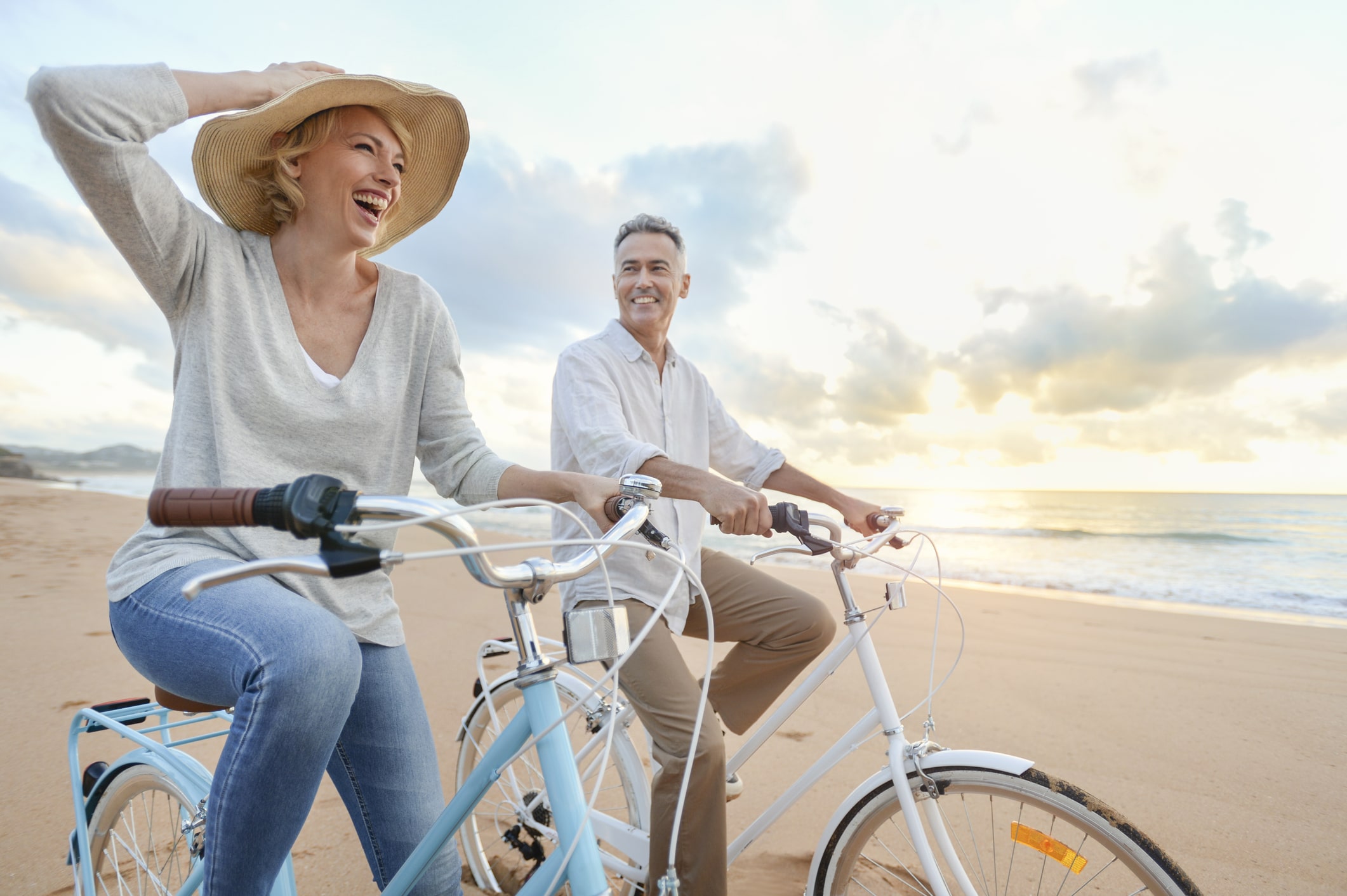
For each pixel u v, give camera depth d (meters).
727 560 2.19
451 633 4.68
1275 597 7.62
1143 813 2.62
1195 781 2.86
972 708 3.66
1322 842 2.42
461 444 1.72
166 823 2.40
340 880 2.21
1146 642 4.97
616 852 2.34
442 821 1.25
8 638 4.24
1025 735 3.31
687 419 2.48
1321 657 4.61
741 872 2.32
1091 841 2.35
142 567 1.27
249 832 1.08
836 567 1.78
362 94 1.55
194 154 1.48
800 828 2.58
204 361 1.41
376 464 1.64
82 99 1.16
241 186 1.58
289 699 1.07
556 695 1.04
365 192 1.57
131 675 3.74
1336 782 2.85
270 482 1.46
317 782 1.14
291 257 1.58
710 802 1.81
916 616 5.66
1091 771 2.95
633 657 1.91
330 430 1.54
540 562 1.01
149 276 1.37
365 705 1.56
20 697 3.45
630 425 2.28
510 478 1.57
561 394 2.21
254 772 1.07
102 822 1.79
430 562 7.16
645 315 2.35
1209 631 5.31
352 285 1.65
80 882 1.78
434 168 1.88
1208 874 2.25
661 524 2.02
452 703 3.54
